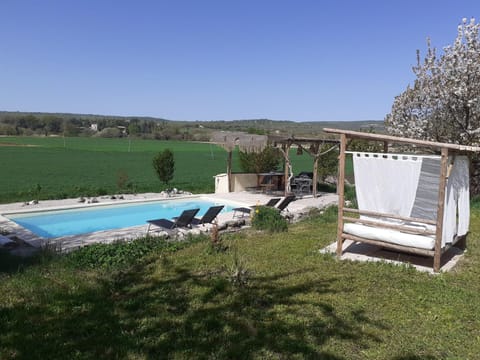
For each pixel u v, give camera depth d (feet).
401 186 27.07
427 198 28.50
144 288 18.98
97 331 14.51
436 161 27.63
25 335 14.01
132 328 14.83
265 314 16.39
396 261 25.38
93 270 21.61
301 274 21.91
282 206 41.57
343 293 19.16
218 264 23.07
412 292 19.48
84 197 54.80
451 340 14.80
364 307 17.52
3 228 34.68
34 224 43.39
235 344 13.82
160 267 22.45
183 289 18.92
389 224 25.00
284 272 22.20
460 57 50.70
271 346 13.79
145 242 27.22
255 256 25.27
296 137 56.70
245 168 72.49
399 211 27.37
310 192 65.72
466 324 16.14
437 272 23.06
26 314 15.64
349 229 26.04
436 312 17.19
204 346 13.64
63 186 74.38
